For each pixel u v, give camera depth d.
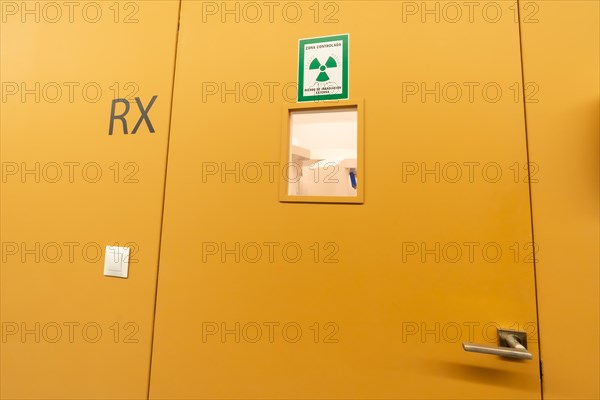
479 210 0.58
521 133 0.58
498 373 0.55
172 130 0.75
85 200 0.79
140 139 0.77
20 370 0.78
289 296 0.65
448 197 0.60
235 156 0.71
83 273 0.77
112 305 0.74
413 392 0.58
